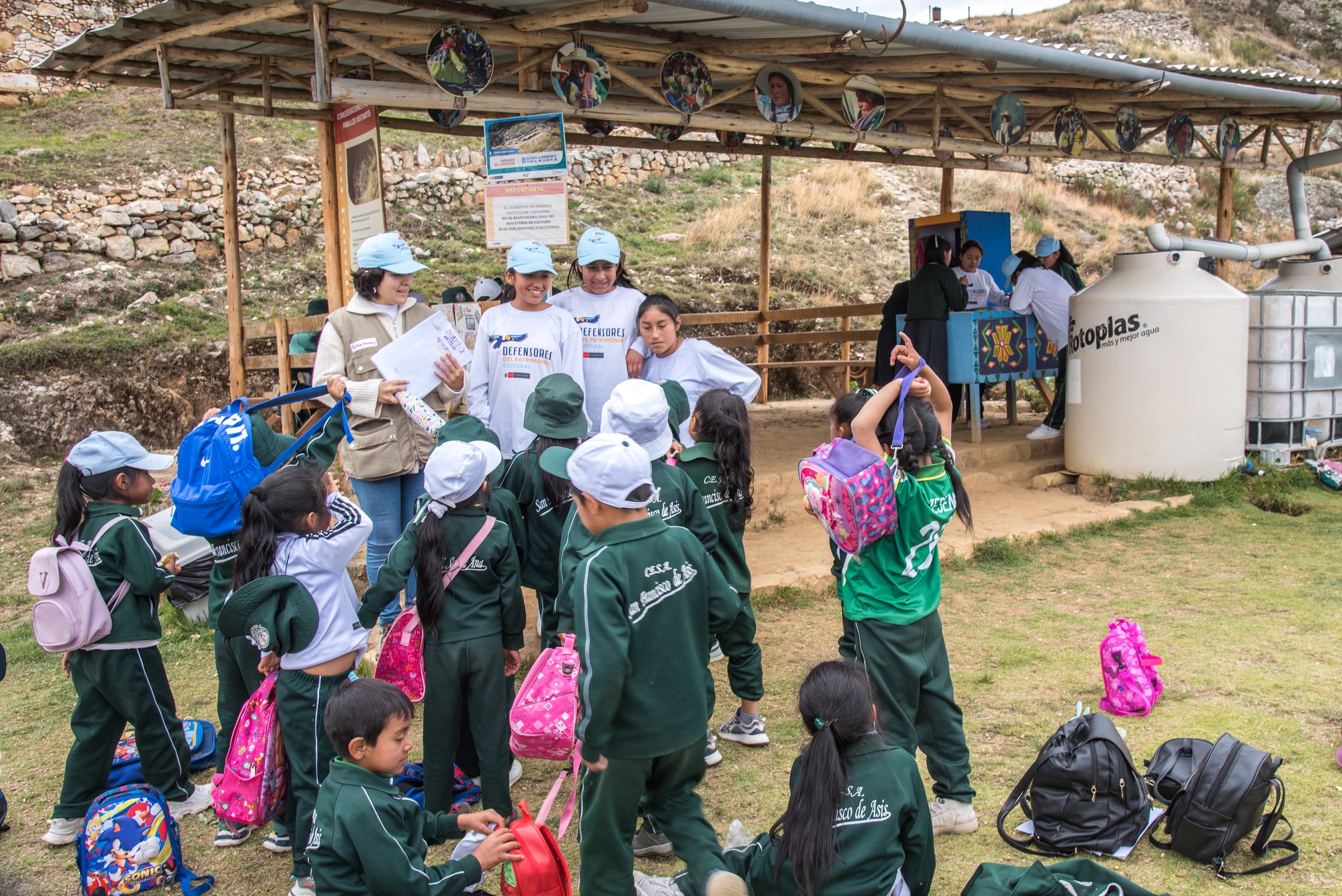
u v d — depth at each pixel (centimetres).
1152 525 764
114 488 385
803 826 254
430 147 1739
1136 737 420
